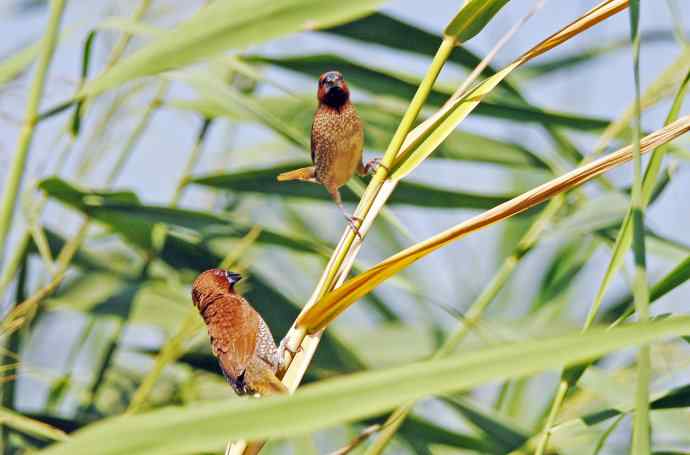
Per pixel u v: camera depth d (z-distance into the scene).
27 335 6.23
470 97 6.01
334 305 6.00
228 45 5.88
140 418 4.79
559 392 6.02
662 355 6.18
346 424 6.21
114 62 6.24
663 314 6.01
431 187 6.21
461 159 6.26
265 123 6.18
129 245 6.26
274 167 6.25
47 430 6.04
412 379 4.87
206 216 6.21
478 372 4.90
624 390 6.12
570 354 4.99
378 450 6.10
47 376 6.23
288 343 6.01
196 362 6.25
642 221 5.89
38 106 6.14
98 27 6.14
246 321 6.07
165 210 6.21
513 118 6.23
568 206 6.28
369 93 6.24
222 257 6.28
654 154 5.98
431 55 6.22
